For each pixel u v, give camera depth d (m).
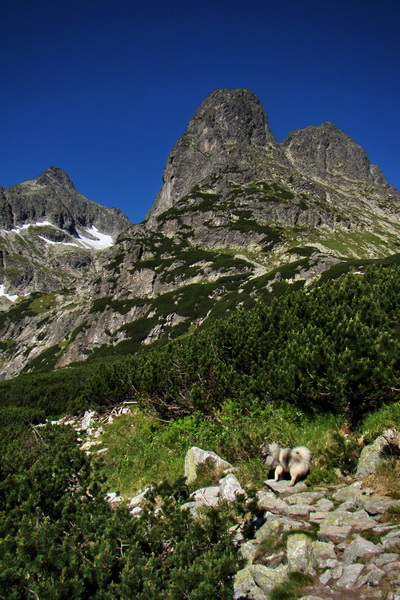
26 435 15.28
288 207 138.00
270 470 7.32
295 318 12.16
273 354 11.52
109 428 15.57
